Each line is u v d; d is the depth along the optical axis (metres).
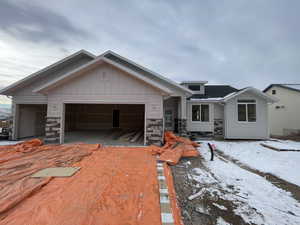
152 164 4.76
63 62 10.14
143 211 2.39
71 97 7.77
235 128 11.37
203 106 12.43
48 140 7.59
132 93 7.84
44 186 3.16
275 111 15.69
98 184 3.30
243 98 11.41
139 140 8.99
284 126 15.01
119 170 4.18
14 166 4.36
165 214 2.36
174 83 10.50
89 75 7.83
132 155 5.73
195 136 12.24
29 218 2.16
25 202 2.55
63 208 2.40
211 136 12.20
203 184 3.79
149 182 3.47
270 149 8.26
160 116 7.77
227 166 5.26
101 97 7.82
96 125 14.60
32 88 9.64
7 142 8.67
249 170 5.13
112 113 14.78
